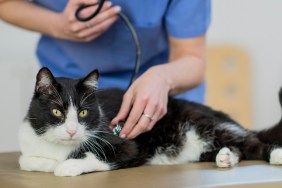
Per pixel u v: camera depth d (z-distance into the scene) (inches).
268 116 144.6
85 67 77.3
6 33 116.0
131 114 57.6
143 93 57.9
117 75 78.2
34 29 73.2
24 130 58.5
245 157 61.6
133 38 71.2
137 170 53.9
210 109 71.0
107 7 66.1
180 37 74.3
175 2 72.8
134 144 59.8
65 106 55.7
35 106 57.2
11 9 74.9
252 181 43.6
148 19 72.3
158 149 65.0
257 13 141.6
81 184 45.3
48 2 76.6
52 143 57.0
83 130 56.3
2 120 114.4
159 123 65.2
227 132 64.4
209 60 128.6
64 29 68.7
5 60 115.5
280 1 142.2
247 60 130.8
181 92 70.5
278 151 57.0
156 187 42.3
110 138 58.1
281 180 44.1
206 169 52.6
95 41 74.1
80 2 65.1
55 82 55.8
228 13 139.6
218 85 128.9
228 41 140.0
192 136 65.7
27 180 48.3
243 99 130.1
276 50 143.6
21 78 116.0
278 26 142.8
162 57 80.9
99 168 54.4
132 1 70.9
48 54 79.4
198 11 73.4
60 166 51.9
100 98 63.9
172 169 53.7
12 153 71.5
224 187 42.1
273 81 143.8
